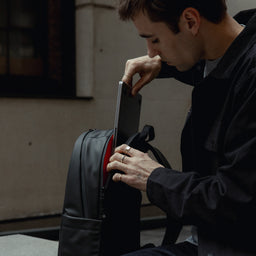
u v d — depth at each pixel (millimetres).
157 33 1117
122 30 4781
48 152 4367
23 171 4230
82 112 4555
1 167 4113
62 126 4434
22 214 4230
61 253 1351
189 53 1144
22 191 4230
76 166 1352
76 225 1320
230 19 1156
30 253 2443
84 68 4648
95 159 1320
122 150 1196
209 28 1116
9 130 4145
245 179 967
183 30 1102
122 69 4809
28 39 4492
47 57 4590
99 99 4668
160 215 4406
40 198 4332
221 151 1090
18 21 4426
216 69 1104
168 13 1075
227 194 978
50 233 3803
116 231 1356
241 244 1044
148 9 1081
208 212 1009
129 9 1103
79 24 4664
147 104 4875
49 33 4594
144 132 1343
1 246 2570
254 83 996
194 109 1152
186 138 1273
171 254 1239
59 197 4449
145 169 1130
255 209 987
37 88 4527
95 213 1301
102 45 4664
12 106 4152
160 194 1079
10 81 4352
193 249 1286
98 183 1301
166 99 5012
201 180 1053
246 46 1073
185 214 1035
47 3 4570
